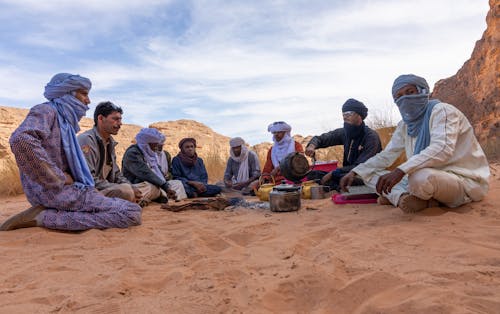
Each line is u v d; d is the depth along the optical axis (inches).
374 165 177.6
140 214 166.7
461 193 148.5
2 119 815.7
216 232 151.6
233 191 302.0
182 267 107.0
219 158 506.9
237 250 123.0
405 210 150.9
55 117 160.7
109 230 156.3
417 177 144.1
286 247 119.6
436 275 86.0
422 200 150.4
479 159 156.9
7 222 153.8
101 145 195.2
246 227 152.9
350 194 195.5
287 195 186.2
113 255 121.4
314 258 107.7
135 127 1043.9
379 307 72.1
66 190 158.9
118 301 83.4
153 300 83.0
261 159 482.0
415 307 69.7
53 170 152.5
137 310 78.2
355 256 105.5
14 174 403.2
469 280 83.1
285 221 163.9
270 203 190.9
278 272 95.3
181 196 272.1
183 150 305.6
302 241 126.2
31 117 153.3
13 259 119.3
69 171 165.8
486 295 74.7
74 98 165.2
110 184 193.5
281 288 85.4
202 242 134.0
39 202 158.6
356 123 221.9
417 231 125.2
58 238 143.6
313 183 235.9
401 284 80.8
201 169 311.7
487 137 455.8
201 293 85.4
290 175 219.8
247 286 86.4
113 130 194.4
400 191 156.8
